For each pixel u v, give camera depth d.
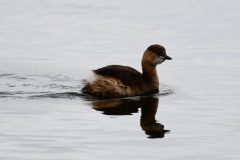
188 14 29.31
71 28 26.45
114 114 15.34
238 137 13.55
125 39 24.50
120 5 31.41
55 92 17.36
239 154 12.48
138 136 13.62
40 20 27.91
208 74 19.50
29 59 21.42
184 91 17.66
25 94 17.11
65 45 23.53
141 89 17.53
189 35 25.22
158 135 13.70
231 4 31.45
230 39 24.41
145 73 17.97
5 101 16.34
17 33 25.50
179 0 32.69
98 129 14.04
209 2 32.06
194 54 22.20
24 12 29.45
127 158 12.21
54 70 19.97
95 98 16.94
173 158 12.26
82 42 24.05
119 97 17.19
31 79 18.83
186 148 12.88
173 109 15.88
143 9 30.48
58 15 28.97
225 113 15.38
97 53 22.31
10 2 31.70
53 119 14.75
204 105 16.16
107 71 17.42
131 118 15.02
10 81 18.58
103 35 25.20
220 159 12.23
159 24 27.27
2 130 13.83
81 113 15.38
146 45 23.52
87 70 20.00
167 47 23.28
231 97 16.86
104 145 12.95
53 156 12.24
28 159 12.06
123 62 21.11
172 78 19.16
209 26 26.81
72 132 13.78
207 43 23.83
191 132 13.93
